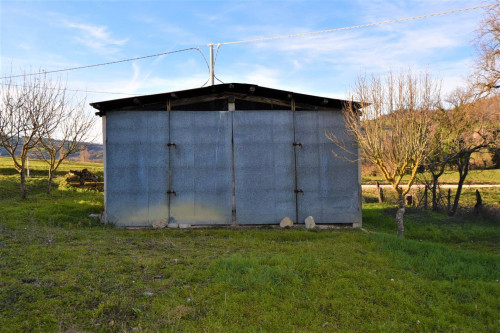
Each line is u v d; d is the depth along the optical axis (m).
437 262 7.51
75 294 5.06
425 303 5.47
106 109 11.41
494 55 15.30
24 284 5.21
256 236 9.91
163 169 11.50
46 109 14.30
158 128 11.54
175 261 6.74
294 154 11.84
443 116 12.62
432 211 16.11
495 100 15.01
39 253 6.71
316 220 11.79
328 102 11.77
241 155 11.71
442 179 29.92
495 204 18.34
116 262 6.46
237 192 11.64
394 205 17.98
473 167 28.38
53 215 10.82
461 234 11.64
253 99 11.86
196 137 11.63
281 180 11.77
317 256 7.50
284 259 6.97
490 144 13.93
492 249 9.78
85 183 18.34
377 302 5.37
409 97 9.94
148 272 6.05
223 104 11.84
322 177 11.87
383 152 10.14
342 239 9.36
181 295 5.25
